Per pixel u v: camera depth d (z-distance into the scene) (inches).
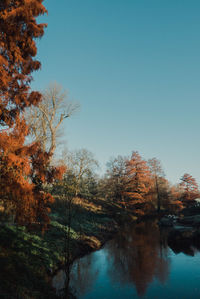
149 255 606.9
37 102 258.7
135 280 422.6
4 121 242.2
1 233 397.1
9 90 242.4
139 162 1854.1
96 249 672.4
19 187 216.8
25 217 227.6
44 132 909.8
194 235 901.2
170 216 1503.4
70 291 346.3
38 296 276.7
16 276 291.9
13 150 226.4
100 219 1125.1
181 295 357.7
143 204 1857.8
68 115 1088.2
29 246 422.0
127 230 1093.1
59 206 702.5
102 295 350.9
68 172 619.2
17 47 235.9
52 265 417.7
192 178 2279.8
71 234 626.2
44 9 234.2
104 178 1936.5
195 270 477.7
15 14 218.1
